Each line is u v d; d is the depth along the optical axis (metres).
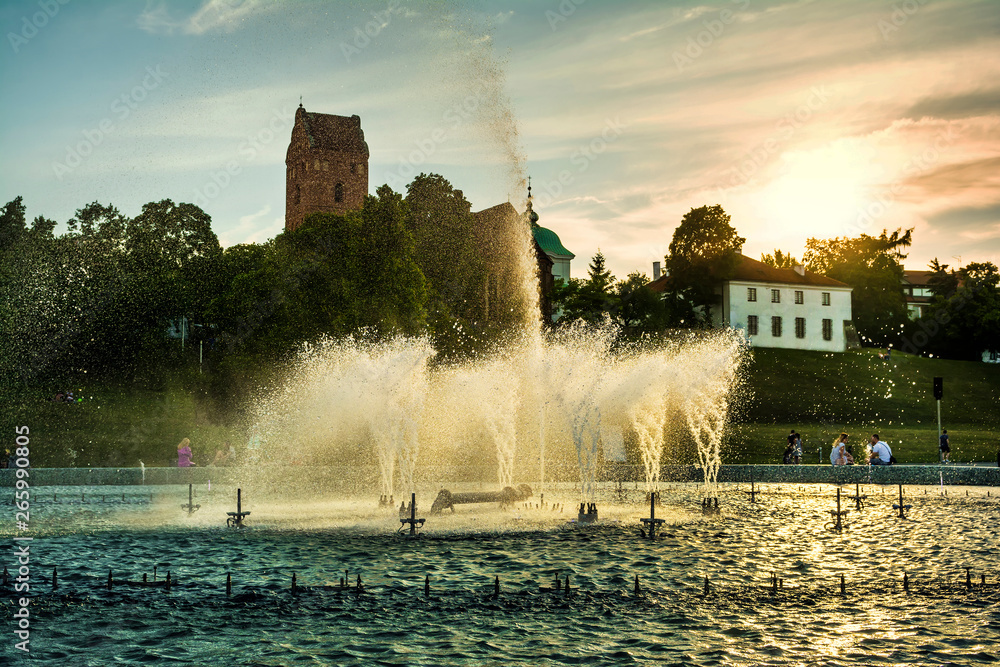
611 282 95.25
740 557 18.48
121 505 28.59
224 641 12.12
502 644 11.90
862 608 13.88
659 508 27.33
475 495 26.55
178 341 78.31
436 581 16.09
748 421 70.44
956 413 77.50
